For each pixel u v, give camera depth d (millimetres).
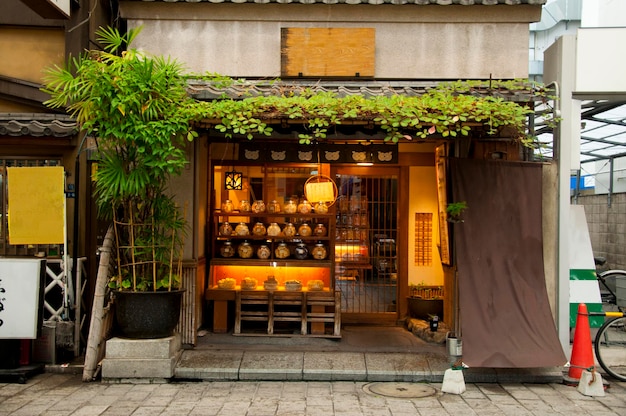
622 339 9523
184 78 8008
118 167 7680
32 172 8758
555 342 7953
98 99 7277
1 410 6668
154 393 7406
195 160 9070
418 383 7977
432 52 9977
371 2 9656
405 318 10867
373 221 11078
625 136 14969
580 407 6945
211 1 9695
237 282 10500
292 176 10664
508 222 8375
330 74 9719
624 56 8859
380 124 7934
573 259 9359
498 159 8789
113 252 8492
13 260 7898
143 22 10008
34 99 9703
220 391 7523
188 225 9039
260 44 9977
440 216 10016
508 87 8672
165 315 8039
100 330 8070
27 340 8172
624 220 15680
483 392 7555
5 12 9883
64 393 7383
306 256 10320
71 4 9805
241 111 7629
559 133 8922
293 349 8945
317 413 6648
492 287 8133
